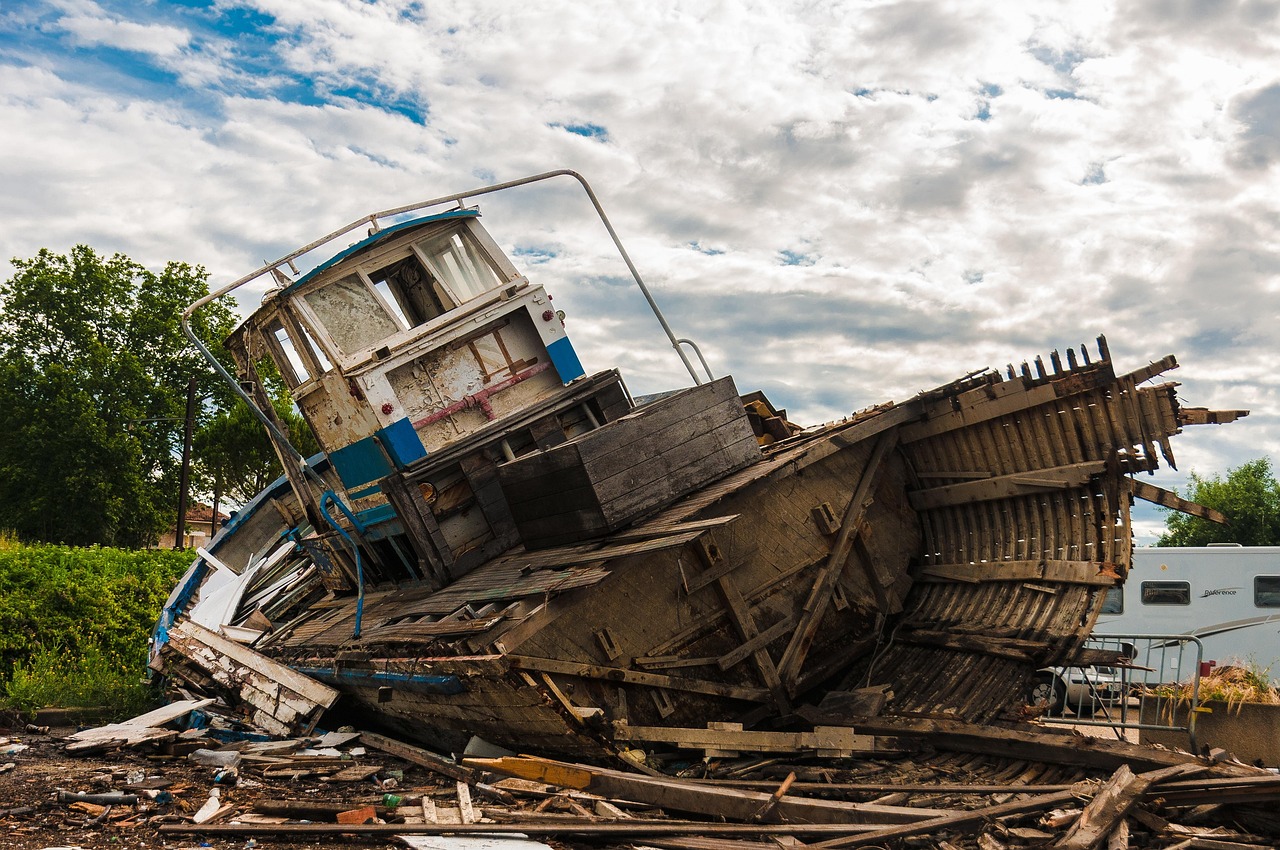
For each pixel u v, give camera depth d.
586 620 7.55
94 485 44.00
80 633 14.86
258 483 38.41
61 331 50.09
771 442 10.75
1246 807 5.81
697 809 6.22
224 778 7.27
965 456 9.59
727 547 8.32
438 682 7.35
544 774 6.95
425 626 8.09
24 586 15.73
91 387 47.53
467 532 9.95
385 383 9.72
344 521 11.49
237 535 15.77
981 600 9.25
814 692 8.85
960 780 6.90
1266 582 19.11
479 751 8.16
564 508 8.20
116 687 11.72
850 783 6.89
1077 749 6.63
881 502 9.73
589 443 7.79
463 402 10.06
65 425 44.84
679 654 7.97
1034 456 9.02
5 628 14.31
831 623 9.00
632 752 7.30
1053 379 8.56
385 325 10.56
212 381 51.59
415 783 7.34
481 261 10.83
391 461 9.70
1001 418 9.15
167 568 19.94
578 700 7.38
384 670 8.12
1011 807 5.86
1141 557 20.25
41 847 5.29
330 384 10.23
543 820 5.97
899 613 9.58
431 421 9.91
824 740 7.32
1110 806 5.55
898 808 5.96
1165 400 7.97
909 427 9.77
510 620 7.07
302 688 9.88
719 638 8.23
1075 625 8.34
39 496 43.47
